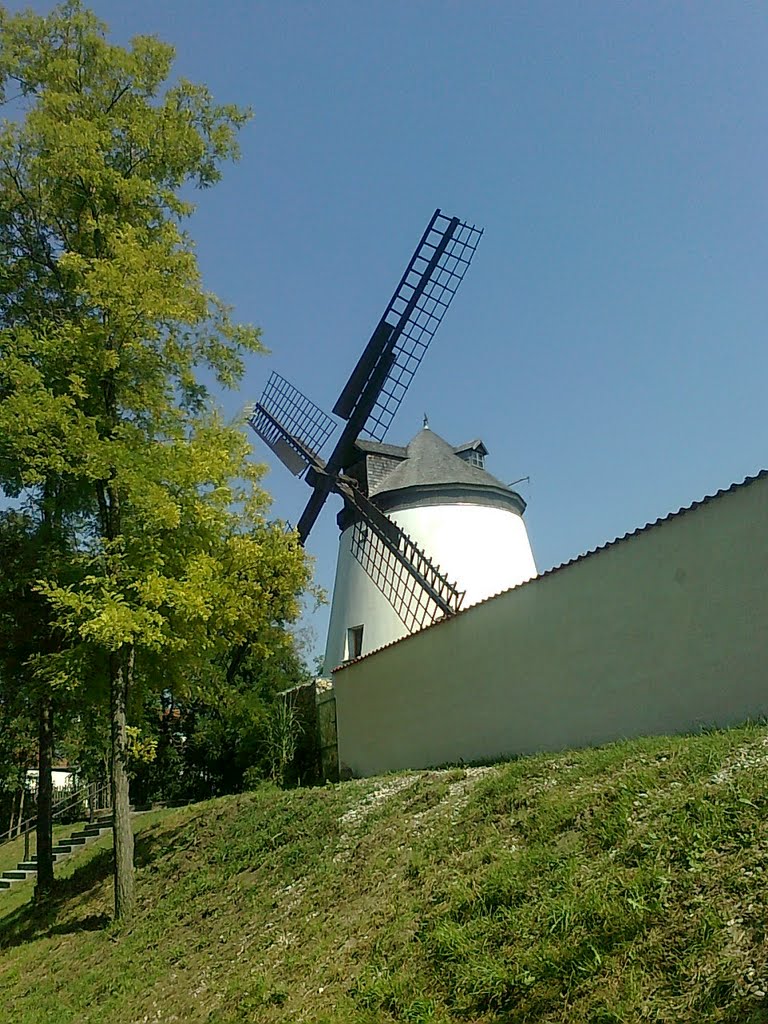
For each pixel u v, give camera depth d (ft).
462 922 21.13
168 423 44.21
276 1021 21.31
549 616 40.83
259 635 55.67
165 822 54.95
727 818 19.30
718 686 30.81
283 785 67.56
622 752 28.02
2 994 34.94
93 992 31.07
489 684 45.19
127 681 41.50
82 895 48.44
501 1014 16.97
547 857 21.77
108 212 43.47
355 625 75.25
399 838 30.71
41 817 51.85
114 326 40.24
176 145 44.45
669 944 16.19
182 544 40.91
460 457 89.20
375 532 74.08
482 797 29.86
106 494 43.24
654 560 34.50
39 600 45.78
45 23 43.42
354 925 25.09
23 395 37.76
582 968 16.66
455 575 74.43
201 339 46.37
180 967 29.99
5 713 53.16
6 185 44.21
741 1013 13.70
